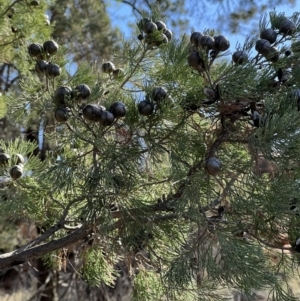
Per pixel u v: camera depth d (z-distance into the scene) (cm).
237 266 97
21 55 167
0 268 137
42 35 235
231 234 105
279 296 112
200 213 109
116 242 133
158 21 137
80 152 138
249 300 112
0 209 143
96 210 117
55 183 115
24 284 591
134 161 120
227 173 111
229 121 119
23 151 153
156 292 163
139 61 137
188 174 114
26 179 146
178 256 118
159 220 126
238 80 113
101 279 182
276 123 100
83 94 114
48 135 133
